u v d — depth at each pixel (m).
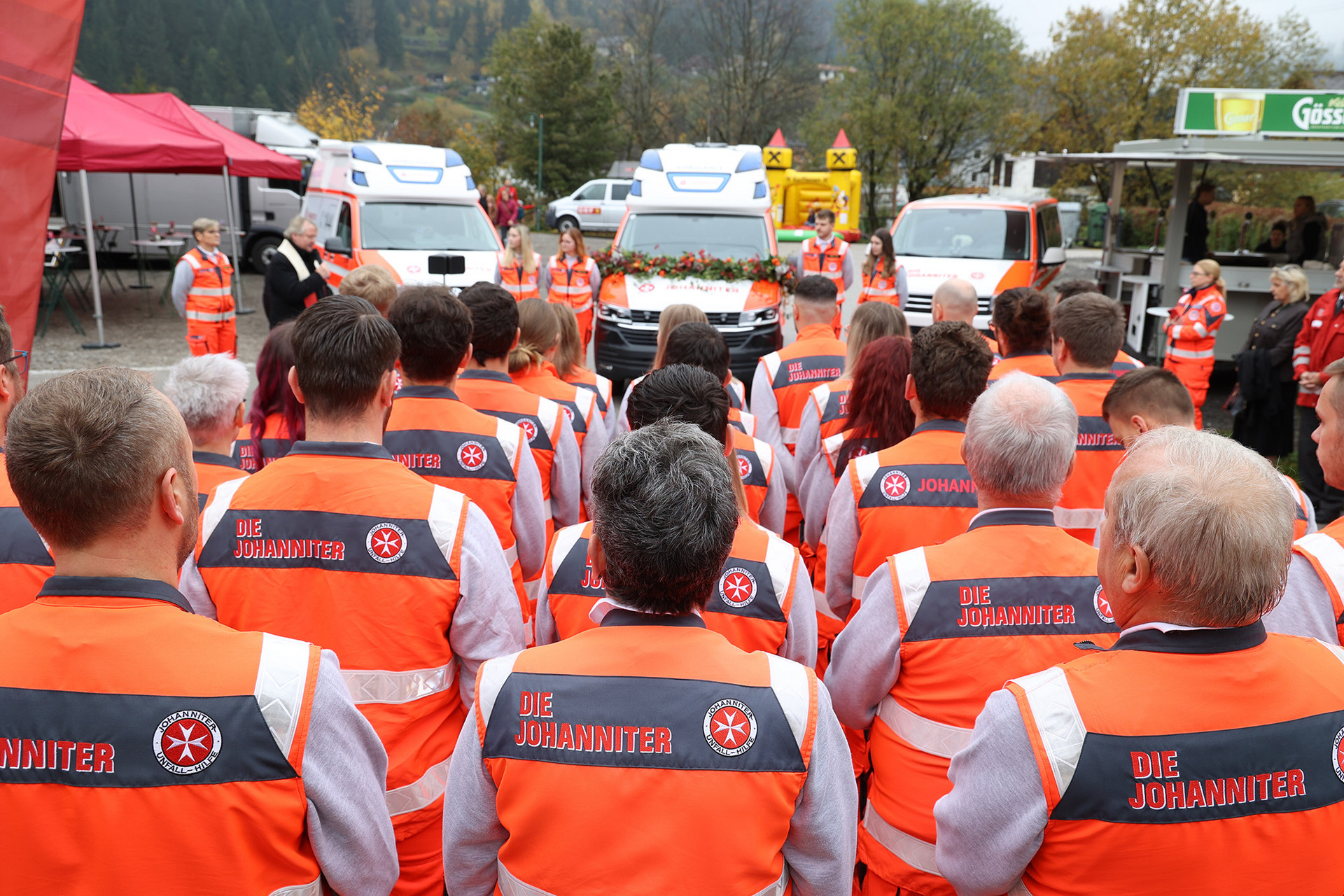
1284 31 29.08
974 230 11.25
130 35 99.81
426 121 47.59
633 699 1.34
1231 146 10.16
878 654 1.92
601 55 49.12
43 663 1.27
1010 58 37.34
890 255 9.93
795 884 1.42
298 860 1.33
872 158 39.38
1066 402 1.95
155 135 11.77
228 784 1.27
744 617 2.06
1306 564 1.88
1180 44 29.33
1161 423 2.67
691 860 1.30
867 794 2.50
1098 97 30.50
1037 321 3.76
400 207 11.42
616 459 1.42
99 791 1.24
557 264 10.21
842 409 3.46
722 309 9.09
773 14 42.69
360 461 2.02
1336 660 1.38
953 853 1.45
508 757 1.35
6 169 3.12
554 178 43.25
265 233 18.50
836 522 2.60
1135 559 1.35
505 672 1.39
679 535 1.35
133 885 1.25
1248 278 9.91
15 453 1.29
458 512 2.02
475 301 3.14
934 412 2.58
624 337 9.27
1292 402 7.34
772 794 1.33
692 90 45.75
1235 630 1.32
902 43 37.38
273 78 106.06
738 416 3.33
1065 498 3.30
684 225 10.44
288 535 1.96
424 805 1.99
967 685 1.86
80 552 1.33
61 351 11.49
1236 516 1.27
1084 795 1.29
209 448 2.60
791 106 43.84
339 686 1.40
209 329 9.21
